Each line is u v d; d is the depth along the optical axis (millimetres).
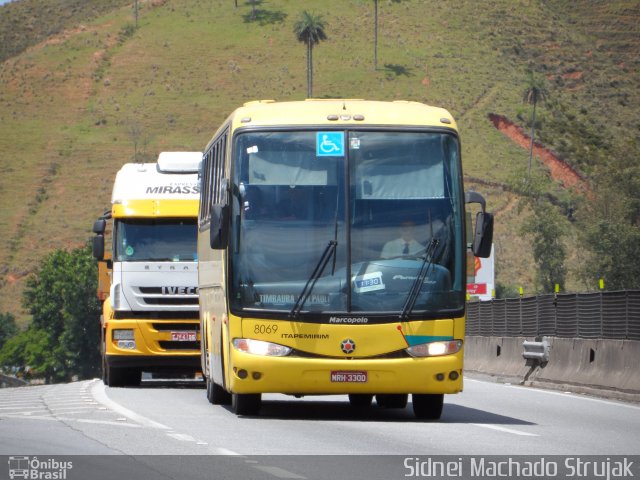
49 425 39438
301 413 46688
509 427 40500
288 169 43188
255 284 42344
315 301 42062
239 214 42906
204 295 55719
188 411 46906
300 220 42719
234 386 42219
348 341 41750
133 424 39844
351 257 42375
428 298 42312
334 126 43531
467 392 61406
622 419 44469
